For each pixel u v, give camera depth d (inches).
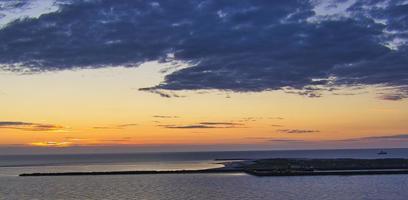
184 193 3412.9
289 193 3326.8
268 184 3927.2
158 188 3742.6
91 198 3245.6
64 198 3280.0
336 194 3257.9
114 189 3725.4
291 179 4357.8
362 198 3080.7
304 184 3890.3
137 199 3169.3
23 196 3425.2
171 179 4510.3
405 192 3336.6
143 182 4237.2
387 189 3501.5
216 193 3383.4
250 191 3469.5
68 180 4569.4
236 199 3088.1
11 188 3927.2
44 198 3299.7
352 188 3575.3
